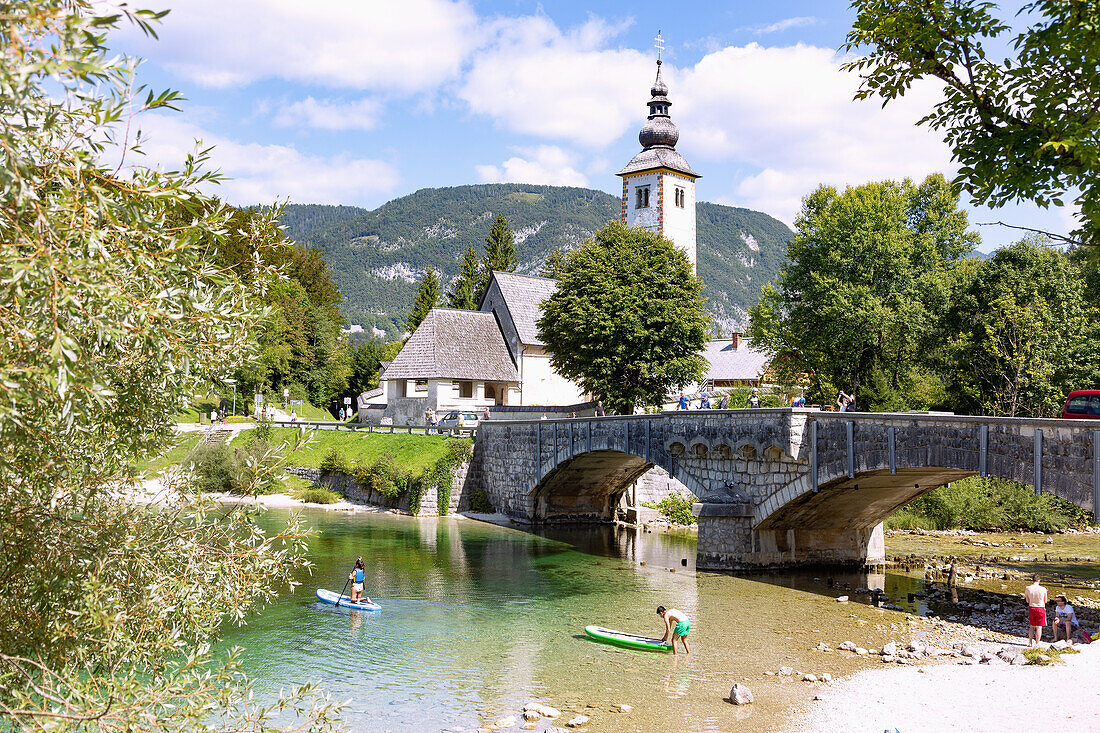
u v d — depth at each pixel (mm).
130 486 10414
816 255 57469
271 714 18453
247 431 69562
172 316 7801
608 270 56406
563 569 38531
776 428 34031
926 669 21984
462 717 19172
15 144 6590
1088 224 12805
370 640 25922
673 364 54812
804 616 29078
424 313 118000
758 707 19531
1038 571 38031
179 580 10086
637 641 25219
